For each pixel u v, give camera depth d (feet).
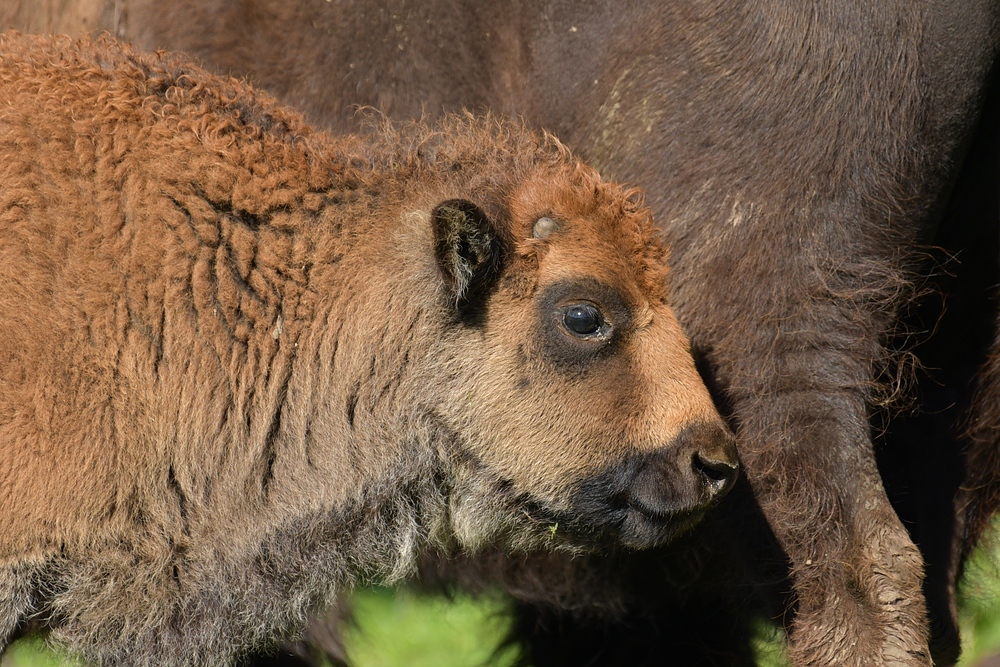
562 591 47.67
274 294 38.86
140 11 47.78
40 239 36.73
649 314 39.96
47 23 50.19
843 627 40.24
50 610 37.01
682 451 39.40
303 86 46.62
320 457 39.68
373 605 55.67
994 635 50.93
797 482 40.88
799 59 40.47
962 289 43.93
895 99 40.32
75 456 36.27
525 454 40.27
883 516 40.42
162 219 37.76
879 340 41.34
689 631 47.65
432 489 41.01
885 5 40.01
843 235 40.73
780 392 41.04
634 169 42.86
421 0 45.19
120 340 37.09
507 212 39.96
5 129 37.22
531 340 39.78
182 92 39.17
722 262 41.42
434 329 39.86
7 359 36.04
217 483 38.65
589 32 43.42
